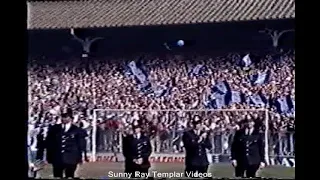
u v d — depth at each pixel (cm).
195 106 3528
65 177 2133
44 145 2462
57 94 3684
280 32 3628
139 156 2075
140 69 3816
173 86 3669
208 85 3619
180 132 2536
